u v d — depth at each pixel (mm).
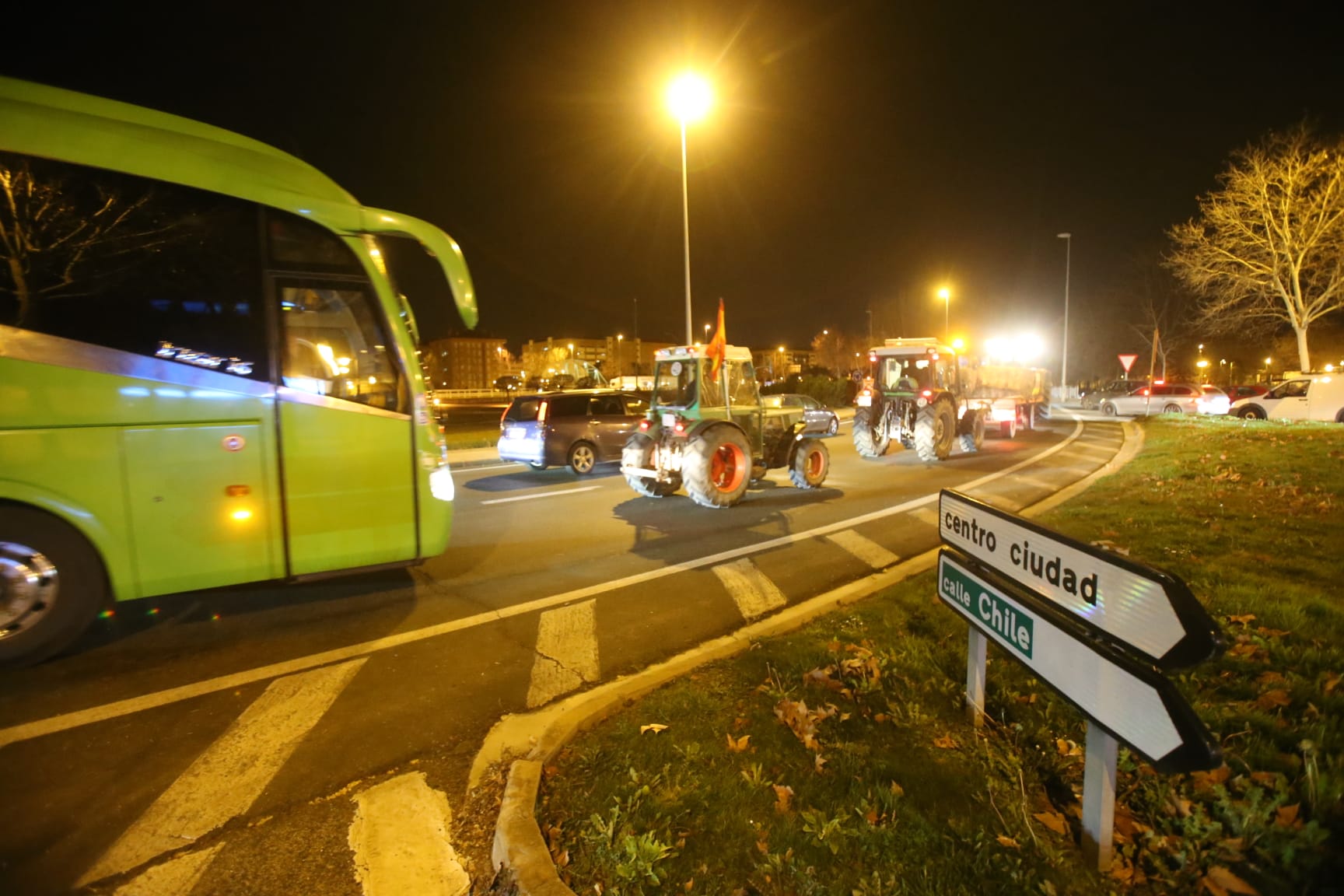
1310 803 2607
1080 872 2492
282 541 5254
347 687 4383
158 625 5422
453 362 137125
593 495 11281
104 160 4641
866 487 11875
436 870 2771
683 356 9898
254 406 5105
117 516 4688
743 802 2947
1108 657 2334
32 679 4453
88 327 4605
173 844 2920
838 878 2471
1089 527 7574
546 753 3420
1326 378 21672
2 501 4418
